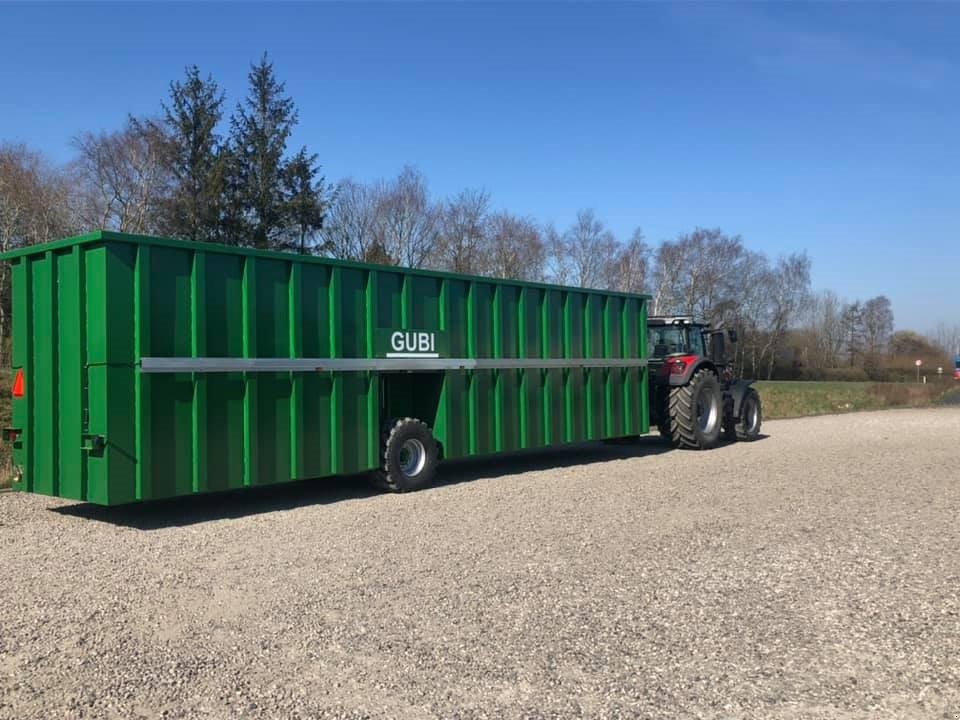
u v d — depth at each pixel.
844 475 12.12
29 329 8.98
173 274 8.60
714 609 5.50
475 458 14.75
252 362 9.20
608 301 14.53
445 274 11.57
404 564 6.73
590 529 8.15
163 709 3.97
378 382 10.64
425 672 4.42
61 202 39.09
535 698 4.08
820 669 4.44
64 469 8.53
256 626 5.19
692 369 15.74
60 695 4.14
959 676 4.32
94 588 6.07
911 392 38.16
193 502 9.98
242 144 36.50
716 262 61.97
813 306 76.81
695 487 10.94
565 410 13.43
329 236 41.91
